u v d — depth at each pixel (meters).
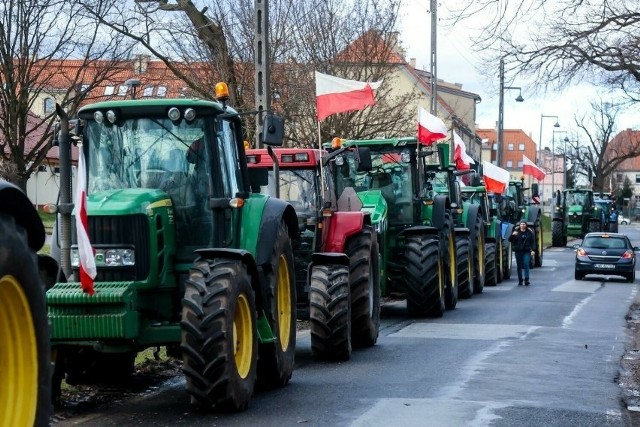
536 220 48.38
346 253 17.69
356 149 17.48
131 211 11.52
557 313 25.11
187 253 12.24
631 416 11.89
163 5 31.47
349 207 18.80
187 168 12.38
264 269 13.01
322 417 11.38
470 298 30.09
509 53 17.69
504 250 40.03
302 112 34.50
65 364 12.47
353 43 38.22
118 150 12.45
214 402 11.30
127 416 11.38
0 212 7.22
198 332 11.06
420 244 23.55
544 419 11.41
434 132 27.30
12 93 22.45
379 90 38.38
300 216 17.41
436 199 25.16
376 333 18.20
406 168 24.22
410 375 14.55
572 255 60.91
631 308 27.28
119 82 25.44
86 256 10.57
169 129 12.45
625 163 198.12
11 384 7.46
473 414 11.59
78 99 23.20
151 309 11.81
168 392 13.07
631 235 100.62
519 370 15.12
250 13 34.41
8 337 7.44
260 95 24.09
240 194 12.68
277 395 12.86
